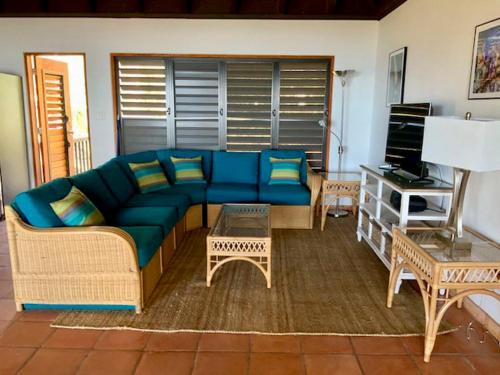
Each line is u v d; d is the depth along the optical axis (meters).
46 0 4.63
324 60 4.97
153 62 4.96
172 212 3.46
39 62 5.17
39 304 2.58
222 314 2.58
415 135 3.16
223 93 5.02
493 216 2.50
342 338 2.33
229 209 3.82
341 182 4.41
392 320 2.53
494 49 2.54
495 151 2.05
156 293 2.85
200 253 3.63
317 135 5.14
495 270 2.02
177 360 2.12
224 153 4.85
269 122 5.10
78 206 2.66
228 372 2.03
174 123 5.11
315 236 4.16
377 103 4.86
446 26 3.20
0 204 4.59
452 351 2.22
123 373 2.02
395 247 2.58
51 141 5.52
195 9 4.69
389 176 3.27
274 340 2.31
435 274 2.02
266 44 4.90
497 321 2.36
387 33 4.55
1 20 4.83
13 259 2.50
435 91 3.39
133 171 4.23
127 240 2.46
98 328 2.40
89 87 5.00
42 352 2.18
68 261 2.49
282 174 4.59
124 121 5.12
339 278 3.14
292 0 4.66
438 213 2.90
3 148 4.64
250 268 3.30
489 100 2.60
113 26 4.86
